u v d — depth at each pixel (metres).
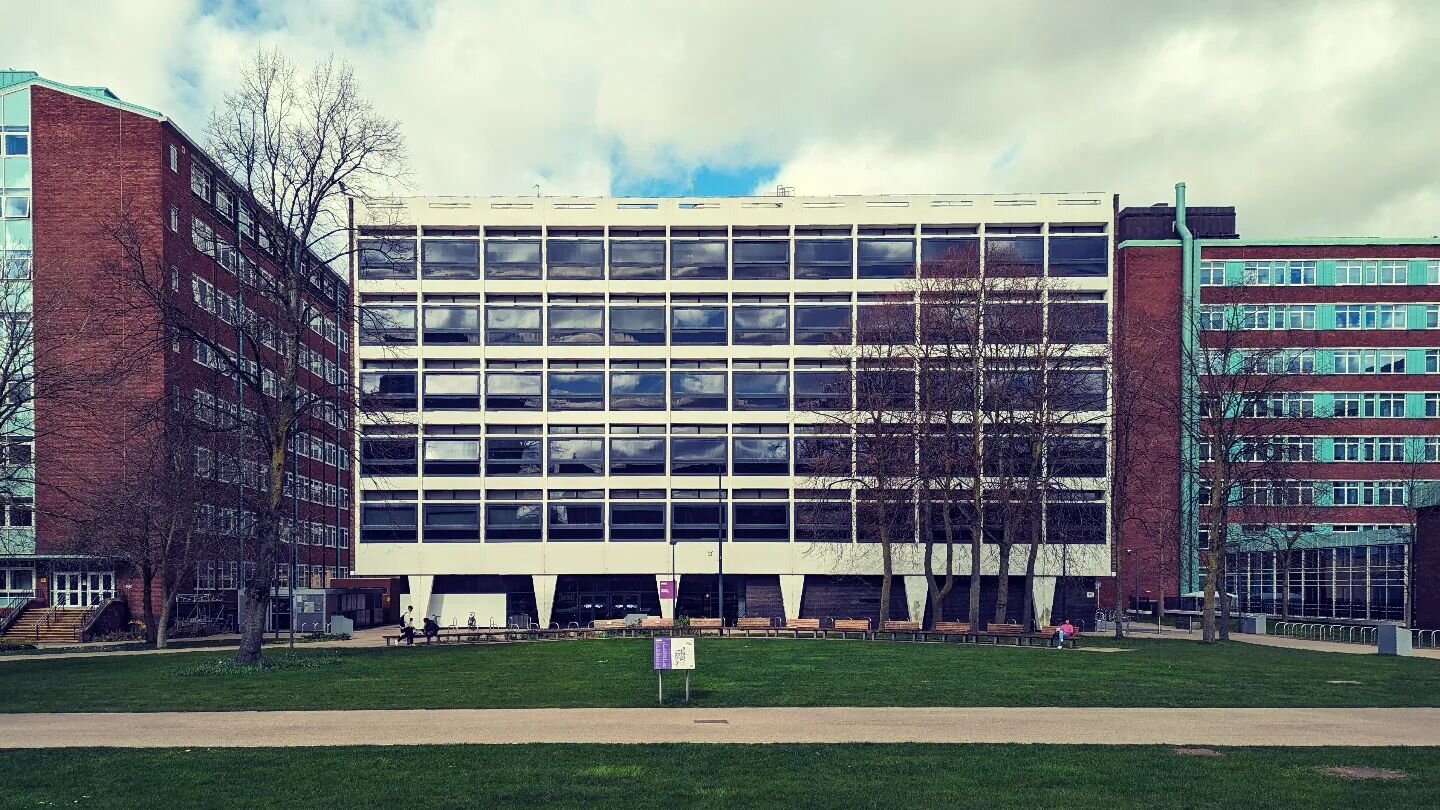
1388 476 77.81
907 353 51.22
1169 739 17.42
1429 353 78.44
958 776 14.15
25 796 13.09
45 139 58.47
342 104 33.81
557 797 12.96
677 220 63.12
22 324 40.06
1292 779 14.05
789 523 62.12
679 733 17.91
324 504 83.62
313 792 13.23
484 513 61.81
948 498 47.94
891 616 61.78
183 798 12.97
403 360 62.28
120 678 27.58
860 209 63.28
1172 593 79.31
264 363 38.25
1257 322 79.00
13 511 51.91
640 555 61.84
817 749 16.09
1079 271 62.62
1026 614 47.62
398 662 31.73
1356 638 51.16
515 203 62.81
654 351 62.75
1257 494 53.22
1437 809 12.48
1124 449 49.91
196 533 49.06
